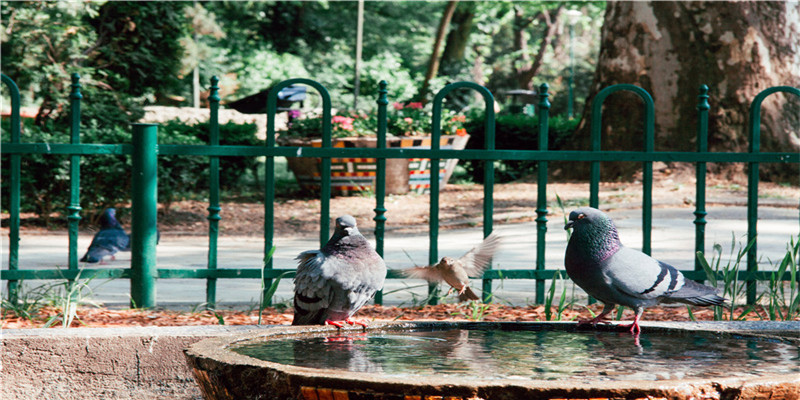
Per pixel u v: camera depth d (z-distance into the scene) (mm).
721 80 17094
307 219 14555
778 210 13242
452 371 2764
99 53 15984
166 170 13852
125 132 14164
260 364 2619
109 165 12641
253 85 37531
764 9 17141
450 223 13289
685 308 5973
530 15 48719
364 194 17047
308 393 2451
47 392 3820
